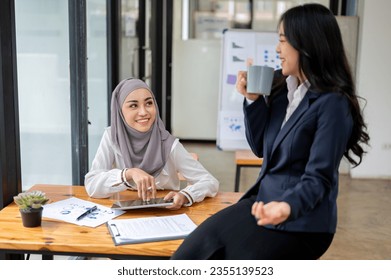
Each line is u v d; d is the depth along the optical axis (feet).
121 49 12.76
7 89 6.18
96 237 5.33
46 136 9.16
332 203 4.49
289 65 4.49
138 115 6.85
